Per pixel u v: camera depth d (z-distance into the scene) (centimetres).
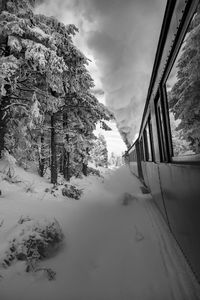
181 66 232
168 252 403
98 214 702
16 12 902
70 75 1188
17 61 812
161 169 428
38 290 306
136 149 1363
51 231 440
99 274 355
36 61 855
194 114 200
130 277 339
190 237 244
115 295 299
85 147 1692
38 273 340
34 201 761
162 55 333
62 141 1492
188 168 222
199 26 171
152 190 707
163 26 288
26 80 989
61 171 2050
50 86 1003
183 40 219
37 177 1301
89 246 460
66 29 1166
